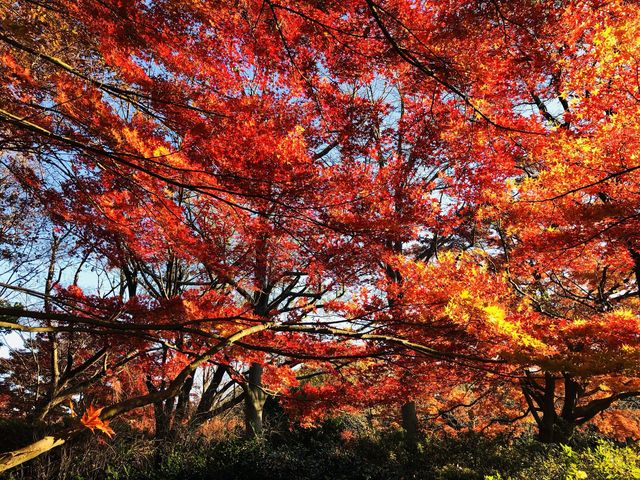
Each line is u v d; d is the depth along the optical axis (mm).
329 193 3846
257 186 3189
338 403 7570
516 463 9344
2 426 8281
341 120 4656
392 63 3596
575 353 4090
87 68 4406
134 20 3041
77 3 3150
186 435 10844
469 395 12781
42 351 11227
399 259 5121
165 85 3215
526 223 6066
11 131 3479
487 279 5457
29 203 7242
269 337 5863
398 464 11266
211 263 5195
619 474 6160
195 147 3141
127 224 4973
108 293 10805
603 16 4504
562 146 5168
